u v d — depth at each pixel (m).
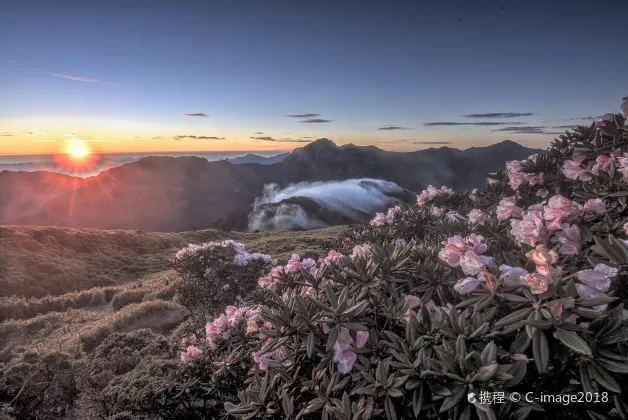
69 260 24.47
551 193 3.10
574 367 1.34
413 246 2.25
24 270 20.95
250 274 8.30
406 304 1.80
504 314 1.50
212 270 8.27
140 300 15.09
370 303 1.87
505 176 3.96
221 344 3.23
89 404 4.70
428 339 1.57
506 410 1.27
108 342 7.70
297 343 1.81
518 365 1.30
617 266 1.47
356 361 1.74
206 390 3.46
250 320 2.74
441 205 4.61
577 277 1.37
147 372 5.37
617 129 2.59
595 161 2.68
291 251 24.62
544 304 1.33
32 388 4.91
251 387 2.31
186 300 8.32
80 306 15.60
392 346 1.57
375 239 3.90
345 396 1.58
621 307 1.28
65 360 5.81
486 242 2.43
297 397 1.92
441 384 1.36
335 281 2.17
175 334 8.52
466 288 1.55
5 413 4.41
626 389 1.29
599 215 1.89
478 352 1.37
